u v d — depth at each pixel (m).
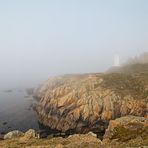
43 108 143.62
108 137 72.44
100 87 135.12
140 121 76.12
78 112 124.31
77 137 69.50
